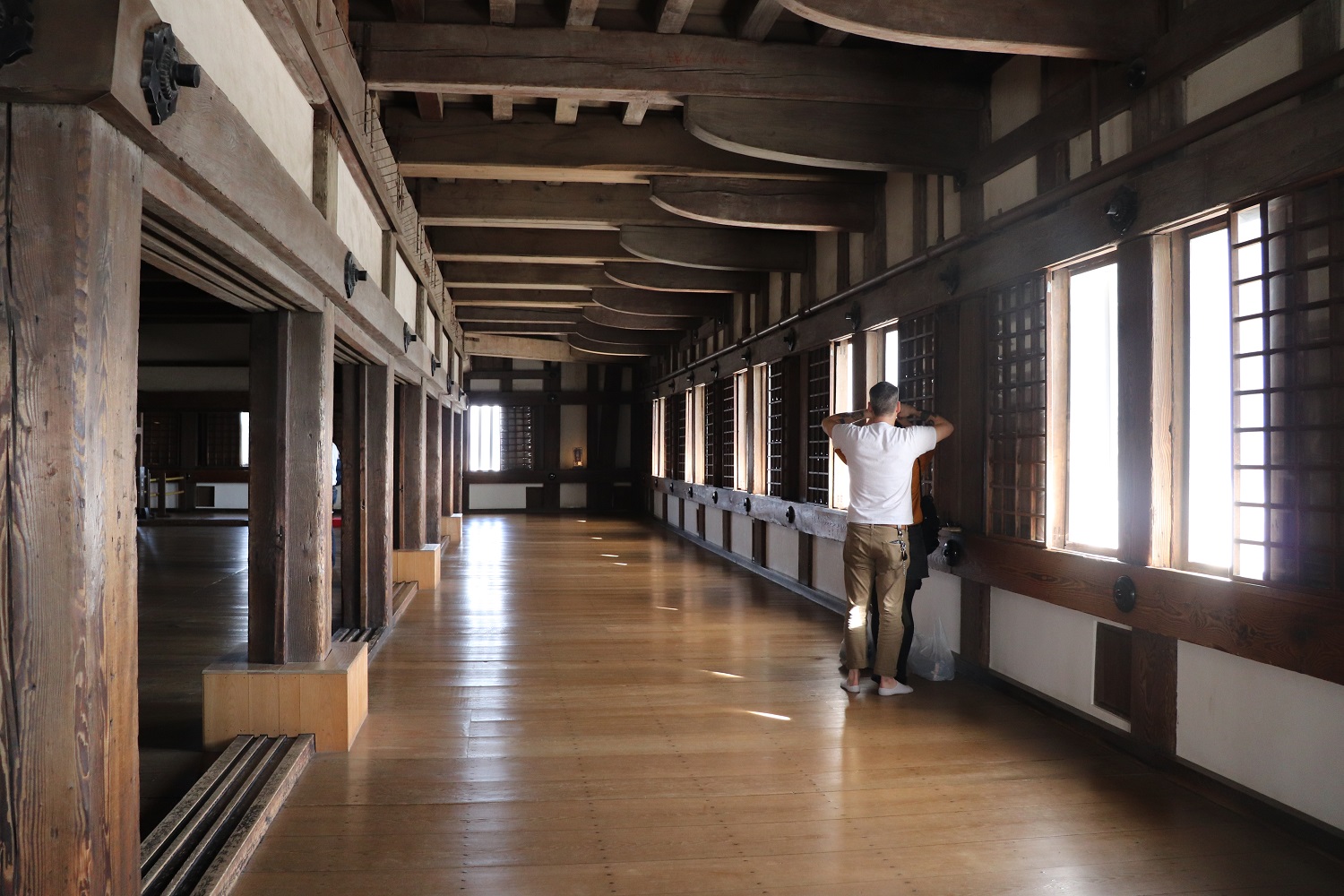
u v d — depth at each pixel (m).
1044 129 4.19
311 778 3.37
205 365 13.36
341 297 3.68
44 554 1.67
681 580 8.77
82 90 1.55
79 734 1.70
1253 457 3.03
